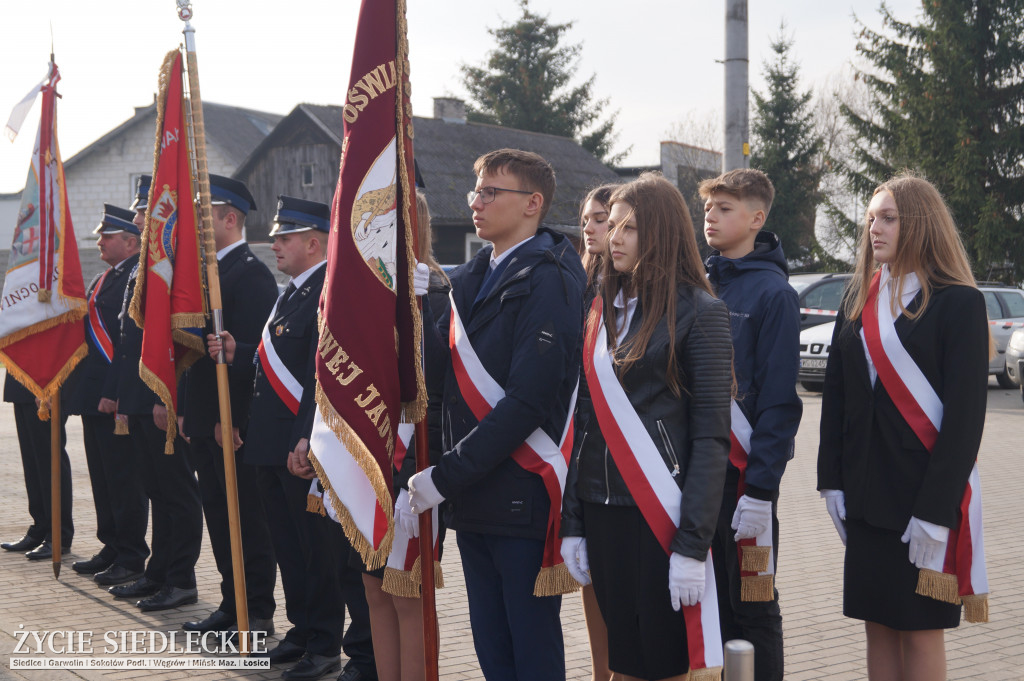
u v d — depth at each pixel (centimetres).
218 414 479
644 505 278
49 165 570
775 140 3397
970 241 2480
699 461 275
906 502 308
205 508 487
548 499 307
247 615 461
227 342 459
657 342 279
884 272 323
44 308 562
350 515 297
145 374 453
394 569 340
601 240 400
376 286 293
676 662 284
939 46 2527
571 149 3092
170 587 527
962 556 301
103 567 599
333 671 434
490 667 321
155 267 459
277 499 451
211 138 3262
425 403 300
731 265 365
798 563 615
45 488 636
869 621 320
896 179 322
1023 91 2528
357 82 298
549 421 307
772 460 332
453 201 2494
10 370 557
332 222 305
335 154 2780
